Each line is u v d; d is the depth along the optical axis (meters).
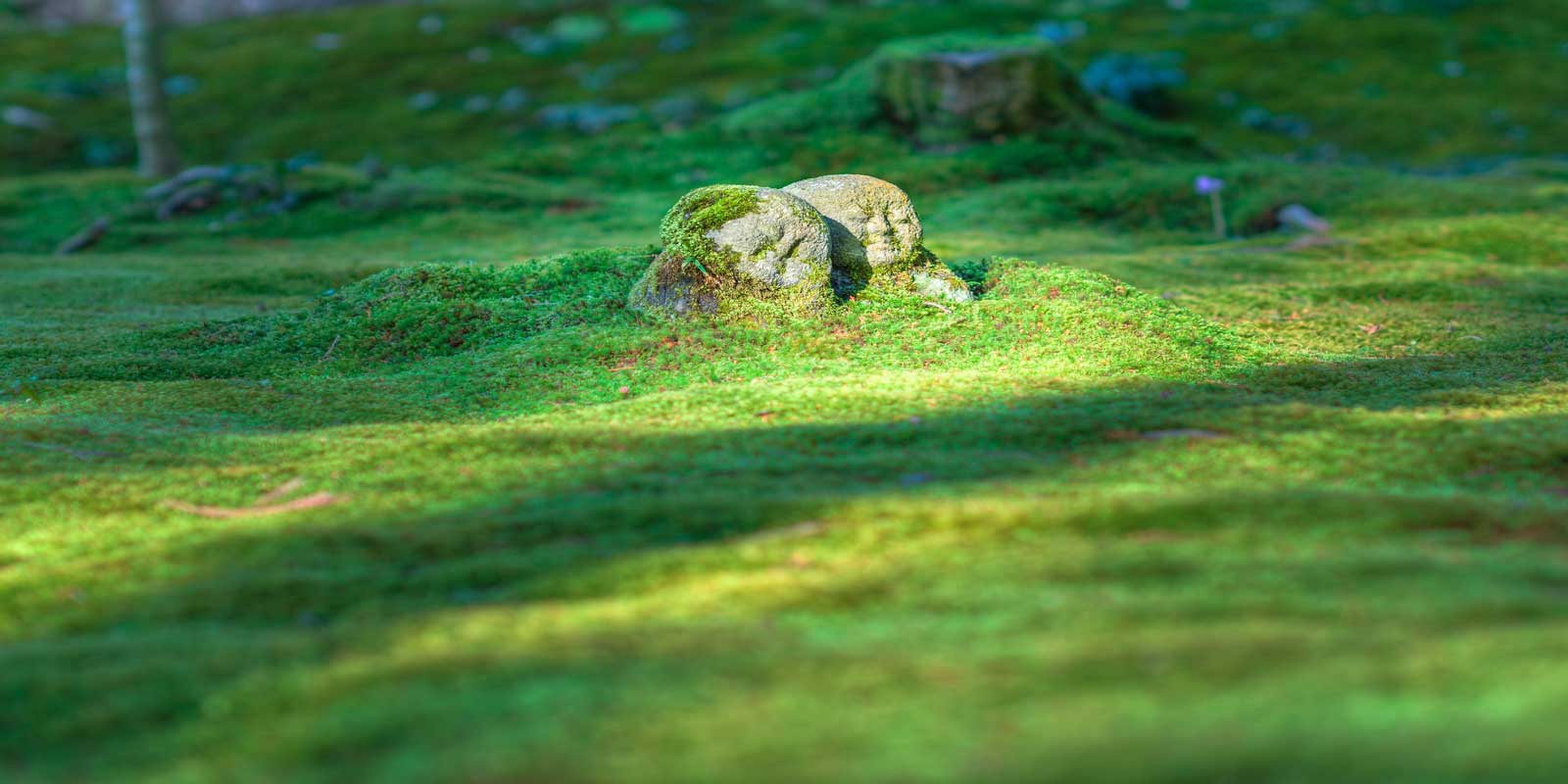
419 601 4.65
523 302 10.08
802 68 28.95
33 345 10.05
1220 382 8.23
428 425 7.38
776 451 6.60
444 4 34.91
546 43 31.14
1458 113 27.08
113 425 7.47
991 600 4.19
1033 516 5.09
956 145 21.33
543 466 6.39
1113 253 15.76
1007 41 22.42
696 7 33.88
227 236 18.14
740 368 8.60
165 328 10.41
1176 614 3.89
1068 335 9.03
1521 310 11.95
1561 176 20.77
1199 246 16.34
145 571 5.14
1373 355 9.97
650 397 7.84
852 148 21.09
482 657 3.80
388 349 9.55
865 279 9.86
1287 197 17.95
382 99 28.61
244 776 3.22
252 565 5.11
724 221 9.32
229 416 7.84
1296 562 4.39
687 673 3.57
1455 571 4.19
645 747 3.13
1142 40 31.05
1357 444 6.41
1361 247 15.30
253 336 10.12
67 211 19.66
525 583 4.70
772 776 2.93
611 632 4.01
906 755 2.99
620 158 21.66
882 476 6.04
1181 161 21.41
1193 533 4.93
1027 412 7.16
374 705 3.52
